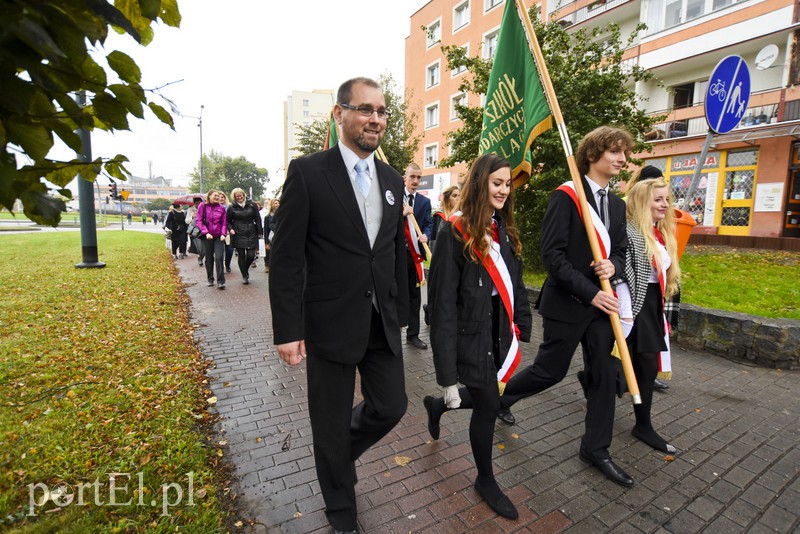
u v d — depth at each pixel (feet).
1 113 2.97
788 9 40.40
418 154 94.27
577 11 63.41
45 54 2.61
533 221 28.19
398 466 8.74
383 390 6.75
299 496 7.75
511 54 11.48
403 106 56.49
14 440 8.70
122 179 4.12
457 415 10.91
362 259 6.38
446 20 84.33
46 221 3.40
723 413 10.89
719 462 8.86
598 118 27.12
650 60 51.60
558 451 9.29
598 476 8.41
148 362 13.62
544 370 9.26
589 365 8.77
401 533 6.93
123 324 17.74
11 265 33.55
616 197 9.12
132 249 48.83
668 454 9.16
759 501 7.70
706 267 25.43
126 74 3.41
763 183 43.42
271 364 14.39
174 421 9.89
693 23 47.32
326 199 6.22
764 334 13.73
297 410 11.09
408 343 16.75
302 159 6.33
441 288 7.08
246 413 10.93
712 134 14.32
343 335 6.29
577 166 9.01
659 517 7.30
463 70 80.69
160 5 3.35
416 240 15.52
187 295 25.44
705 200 48.26
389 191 6.85
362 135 6.32
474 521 7.19
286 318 6.06
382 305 6.57
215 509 7.22
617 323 8.12
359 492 7.94
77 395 10.96
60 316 18.44
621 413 11.08
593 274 8.63
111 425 9.51
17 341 14.90
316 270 6.38
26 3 2.65
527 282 24.79
